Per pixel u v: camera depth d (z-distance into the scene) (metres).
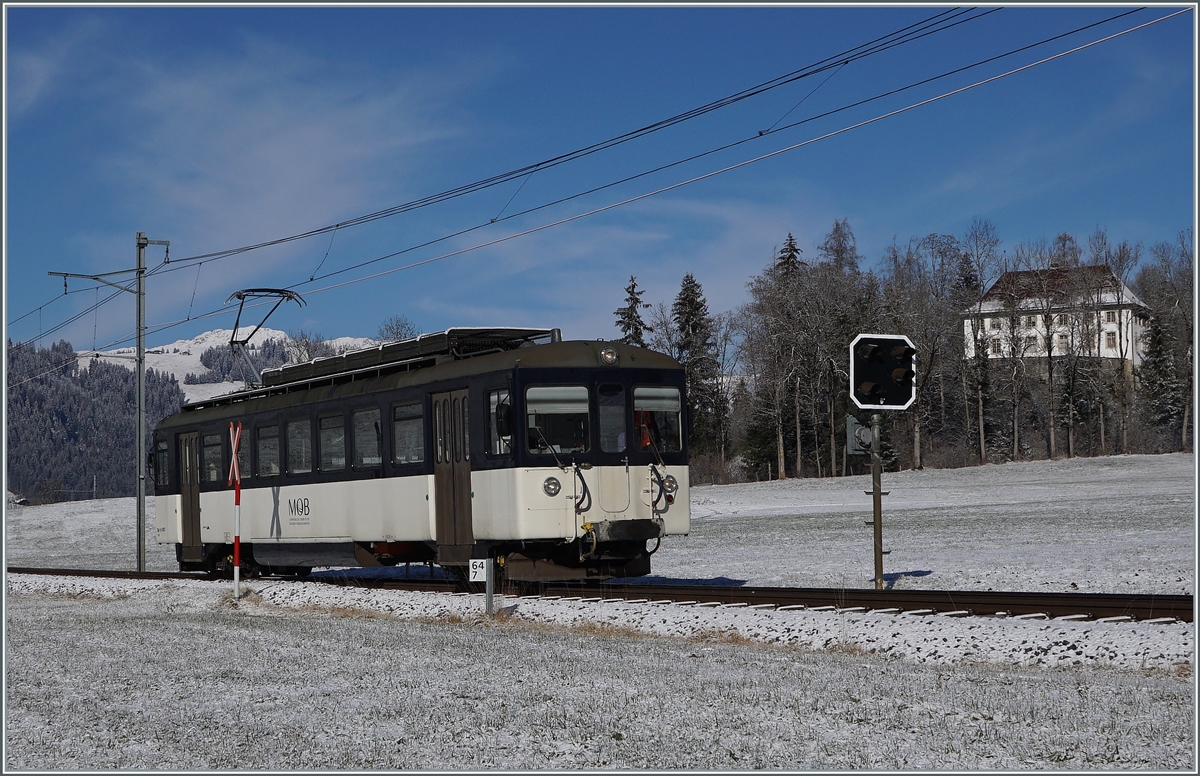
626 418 19.16
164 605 21.62
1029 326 91.44
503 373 18.77
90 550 54.84
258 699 10.73
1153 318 95.00
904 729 8.84
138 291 36.00
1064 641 12.23
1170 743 8.21
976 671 11.55
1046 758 7.89
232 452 23.78
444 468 19.95
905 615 14.44
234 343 28.77
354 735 9.08
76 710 10.44
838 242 94.75
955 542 31.77
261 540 24.97
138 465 35.28
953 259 93.19
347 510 22.23
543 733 8.99
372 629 16.23
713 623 15.29
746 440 95.00
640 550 19.72
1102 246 90.94
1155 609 13.23
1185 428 88.75
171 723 9.72
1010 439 95.75
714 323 97.75
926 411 90.38
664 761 8.06
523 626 16.75
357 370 22.56
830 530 40.69
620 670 11.80
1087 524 35.66
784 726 9.02
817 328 85.50
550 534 18.39
